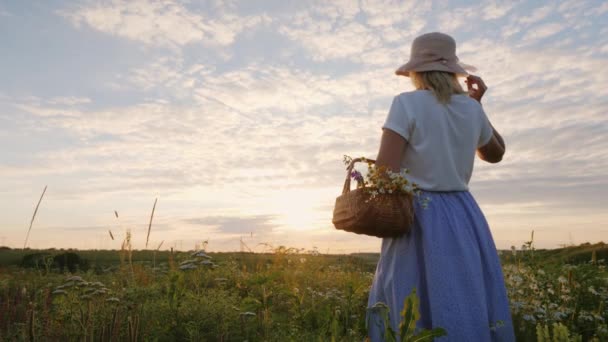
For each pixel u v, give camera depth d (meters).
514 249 4.80
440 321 2.08
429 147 2.25
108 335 3.45
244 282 6.00
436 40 2.38
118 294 4.06
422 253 2.23
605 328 3.92
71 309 3.78
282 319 4.86
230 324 4.15
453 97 2.35
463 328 2.06
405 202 2.16
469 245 2.21
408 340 1.93
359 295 5.00
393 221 2.14
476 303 2.12
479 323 2.10
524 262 4.72
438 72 2.35
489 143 2.64
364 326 4.25
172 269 5.44
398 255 2.27
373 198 2.16
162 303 4.25
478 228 2.29
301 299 5.02
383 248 2.39
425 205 2.23
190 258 4.94
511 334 2.24
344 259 9.07
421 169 2.26
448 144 2.28
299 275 7.30
